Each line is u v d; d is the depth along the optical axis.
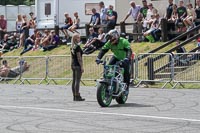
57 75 42.41
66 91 34.09
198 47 39.28
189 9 43.88
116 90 25.06
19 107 25.20
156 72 36.69
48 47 51.75
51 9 57.50
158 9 50.25
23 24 57.00
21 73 43.91
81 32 53.44
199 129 18.31
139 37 46.97
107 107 24.66
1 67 44.78
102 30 46.72
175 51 41.38
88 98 29.25
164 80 36.00
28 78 43.44
